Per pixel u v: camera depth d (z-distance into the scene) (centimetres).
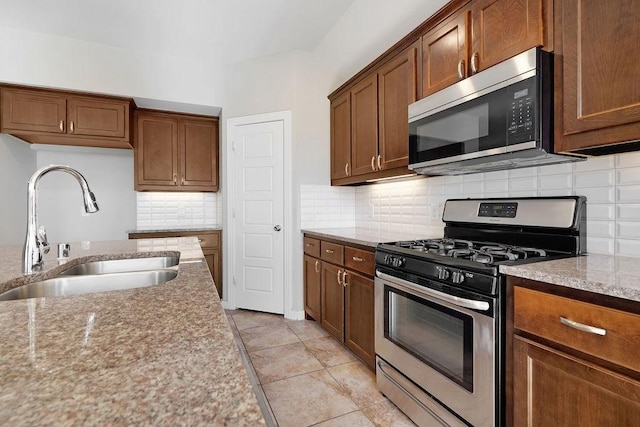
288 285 319
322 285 273
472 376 130
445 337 144
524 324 114
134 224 392
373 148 246
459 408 136
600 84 113
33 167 347
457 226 205
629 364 86
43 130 298
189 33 286
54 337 58
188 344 55
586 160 147
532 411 111
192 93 341
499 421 122
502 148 141
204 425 34
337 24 269
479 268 127
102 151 363
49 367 47
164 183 368
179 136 375
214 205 416
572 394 99
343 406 178
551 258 133
